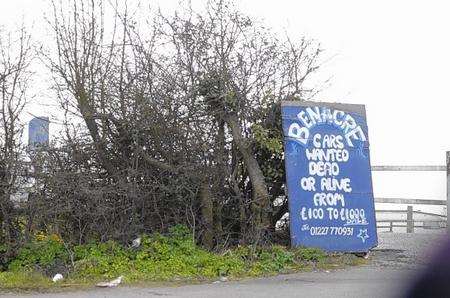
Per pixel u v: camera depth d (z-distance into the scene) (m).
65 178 10.27
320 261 10.66
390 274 9.66
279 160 11.68
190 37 11.07
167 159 10.85
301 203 11.18
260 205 11.05
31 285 8.91
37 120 10.68
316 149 11.45
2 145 10.18
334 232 11.29
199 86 11.02
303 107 11.53
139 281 9.24
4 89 10.27
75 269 9.62
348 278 9.45
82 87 10.66
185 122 10.90
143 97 10.71
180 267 9.79
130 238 10.54
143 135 10.73
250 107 11.36
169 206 10.98
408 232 15.27
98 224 10.47
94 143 10.62
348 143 11.70
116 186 10.48
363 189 11.65
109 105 10.65
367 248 11.44
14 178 10.20
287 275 9.79
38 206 10.28
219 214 11.23
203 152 11.02
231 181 11.29
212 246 11.05
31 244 10.29
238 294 8.40
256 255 10.48
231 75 11.19
